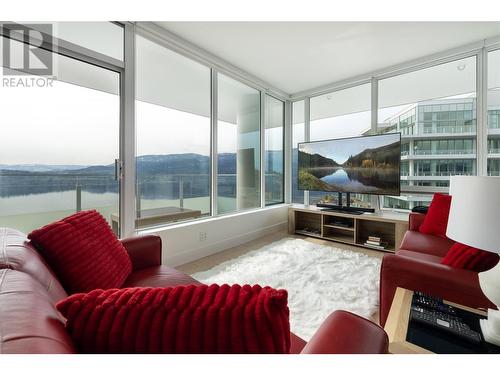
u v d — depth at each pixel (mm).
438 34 2637
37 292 588
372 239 3238
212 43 2795
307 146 4027
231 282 2191
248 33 2609
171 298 483
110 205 2342
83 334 458
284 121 4676
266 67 3426
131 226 2369
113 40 2232
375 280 2186
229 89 3551
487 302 1085
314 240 3662
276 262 2652
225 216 3328
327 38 2699
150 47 2660
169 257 2602
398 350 786
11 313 450
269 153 4375
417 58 3160
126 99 2318
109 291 518
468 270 1197
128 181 2352
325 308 1743
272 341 439
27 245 934
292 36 2664
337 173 3674
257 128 4055
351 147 3512
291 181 4703
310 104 4426
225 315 446
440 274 1209
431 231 2277
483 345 829
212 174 3266
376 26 2498
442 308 1035
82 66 2133
